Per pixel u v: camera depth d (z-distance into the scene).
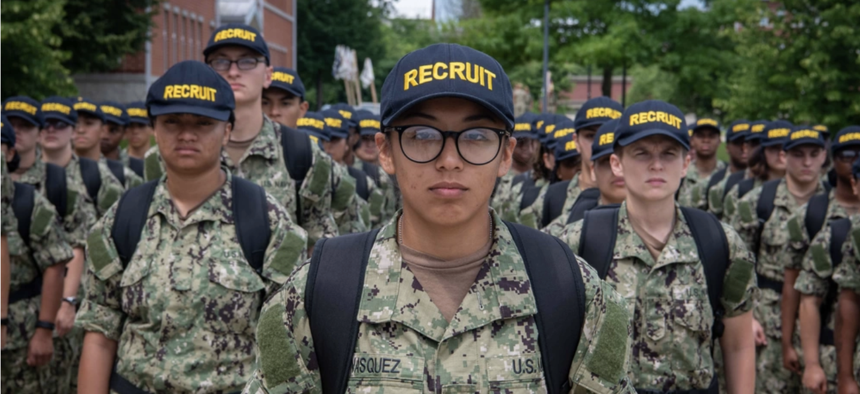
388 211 9.60
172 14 40.97
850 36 20.59
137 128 9.61
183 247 3.74
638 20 27.75
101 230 3.77
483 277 2.30
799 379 6.80
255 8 50.75
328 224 5.07
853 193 6.30
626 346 2.36
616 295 2.40
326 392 2.30
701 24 27.41
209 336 3.69
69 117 6.68
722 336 3.99
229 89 3.92
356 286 2.29
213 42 4.90
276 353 2.30
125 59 37.59
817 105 21.95
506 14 29.19
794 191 7.25
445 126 2.21
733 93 23.80
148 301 3.67
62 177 6.35
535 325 2.29
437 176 2.20
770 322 7.09
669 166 3.96
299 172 4.97
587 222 4.10
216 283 3.71
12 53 18.69
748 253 3.93
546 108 26.67
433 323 2.26
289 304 2.32
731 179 9.37
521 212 7.34
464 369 2.23
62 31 25.64
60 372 6.07
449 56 2.21
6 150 5.46
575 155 6.56
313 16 64.19
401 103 2.21
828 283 5.62
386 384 2.23
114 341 3.78
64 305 6.07
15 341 5.45
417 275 2.30
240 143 4.93
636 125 3.96
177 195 3.83
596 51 27.19
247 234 3.80
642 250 3.95
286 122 6.39
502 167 2.34
